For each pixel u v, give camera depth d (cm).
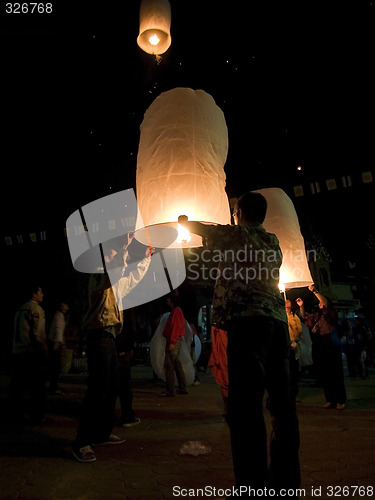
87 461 353
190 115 346
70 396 792
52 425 520
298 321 683
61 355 837
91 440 368
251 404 223
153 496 277
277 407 241
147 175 345
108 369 379
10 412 536
